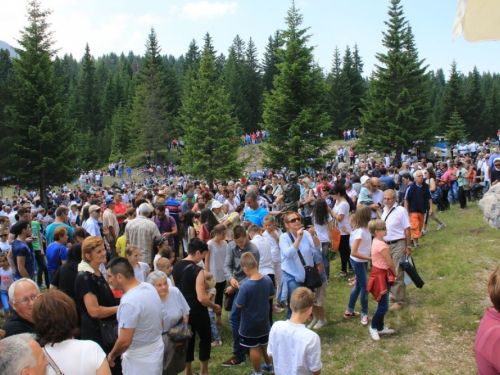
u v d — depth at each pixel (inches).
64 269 189.0
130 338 149.9
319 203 328.2
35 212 517.3
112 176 2105.1
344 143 2091.5
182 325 184.2
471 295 260.5
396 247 270.4
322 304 257.1
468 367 193.3
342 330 251.1
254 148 2196.1
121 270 154.7
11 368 86.7
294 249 237.8
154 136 2290.8
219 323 288.0
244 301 197.9
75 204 524.7
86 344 114.4
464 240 372.8
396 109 1557.6
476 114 2497.5
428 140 1553.9
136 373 152.6
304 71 1155.3
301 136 1134.4
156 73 2377.0
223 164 1403.8
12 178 1178.0
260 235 276.2
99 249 174.4
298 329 146.8
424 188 383.6
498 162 450.6
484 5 81.1
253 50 3166.8
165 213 401.1
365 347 226.7
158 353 158.1
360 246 255.1
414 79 1588.3
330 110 2347.4
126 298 152.4
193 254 217.6
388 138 1513.3
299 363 143.4
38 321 111.3
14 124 1163.3
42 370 95.4
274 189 590.9
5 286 306.2
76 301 185.2
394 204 277.1
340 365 210.5
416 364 202.2
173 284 217.2
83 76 3213.6
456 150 1363.2
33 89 1192.2
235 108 2554.1
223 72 3061.0
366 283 252.8
